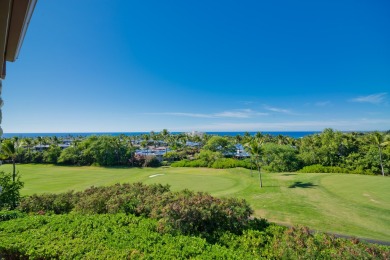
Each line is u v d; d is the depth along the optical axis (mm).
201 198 7613
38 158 54250
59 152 54156
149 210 7582
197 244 5066
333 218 14375
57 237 5273
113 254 4465
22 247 4859
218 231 6598
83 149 53469
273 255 5371
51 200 10047
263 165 38562
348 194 20109
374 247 5234
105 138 54031
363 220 14008
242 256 4641
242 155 62188
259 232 6453
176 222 6312
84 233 5547
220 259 4438
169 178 28031
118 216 6898
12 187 12906
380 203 17516
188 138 105125
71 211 9172
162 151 81562
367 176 27469
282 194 20594
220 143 57281
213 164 42406
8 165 49531
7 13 1334
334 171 36281
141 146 84250
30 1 1343
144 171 39219
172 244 5027
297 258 4992
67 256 4469
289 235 5934
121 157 51938
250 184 24875
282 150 37812
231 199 7836
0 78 2180
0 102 2332
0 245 4898
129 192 9477
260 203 17906
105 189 10172
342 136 40875
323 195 20109
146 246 4879
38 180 29734
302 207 16750
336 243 5609
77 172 38812
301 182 25391
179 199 7645
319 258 4855
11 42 1764
